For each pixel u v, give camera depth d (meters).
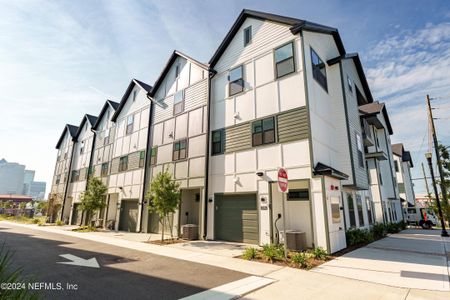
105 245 11.07
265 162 11.26
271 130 11.36
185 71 17.02
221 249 9.92
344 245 10.12
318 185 9.45
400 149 33.97
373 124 22.56
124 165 20.94
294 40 11.49
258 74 12.55
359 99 18.52
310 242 10.15
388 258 8.16
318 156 10.41
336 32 13.77
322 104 12.09
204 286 5.23
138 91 21.59
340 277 5.93
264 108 11.89
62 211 28.67
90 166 26.36
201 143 14.41
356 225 13.55
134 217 18.41
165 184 13.05
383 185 23.25
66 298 4.53
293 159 10.36
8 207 50.16
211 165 13.65
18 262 7.37
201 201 13.55
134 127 20.91
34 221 27.58
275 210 11.37
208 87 14.82
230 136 13.08
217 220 12.80
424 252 9.31
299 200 10.91
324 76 13.14
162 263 7.43
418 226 28.00
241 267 6.90
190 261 7.70
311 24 11.65
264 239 10.55
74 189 28.41
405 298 4.56
